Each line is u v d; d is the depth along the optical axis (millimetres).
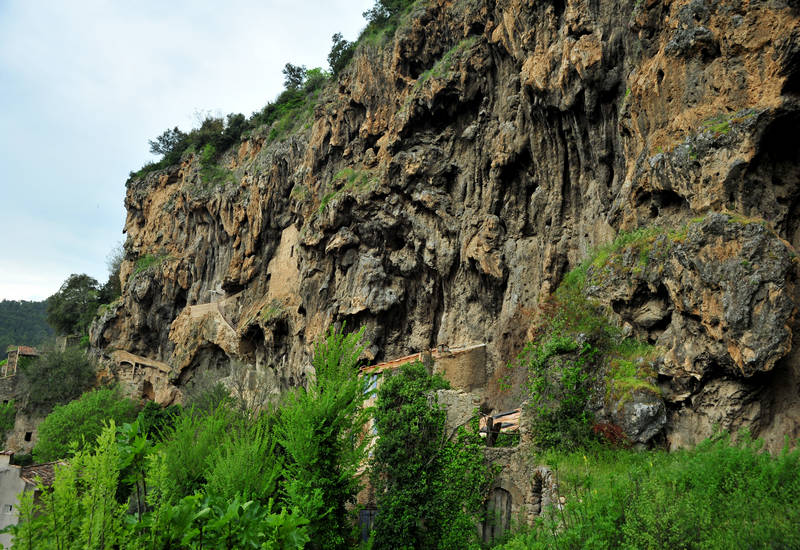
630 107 21391
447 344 33125
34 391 57062
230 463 15438
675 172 17797
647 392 16812
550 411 17672
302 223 45688
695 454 13477
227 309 53469
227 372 50594
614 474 12898
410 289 37156
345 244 39000
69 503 7617
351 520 17609
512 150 30109
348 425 16328
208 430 19031
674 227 18406
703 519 9891
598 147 24859
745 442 13109
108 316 66438
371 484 18891
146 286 63000
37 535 7402
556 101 26453
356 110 42750
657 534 9781
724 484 10984
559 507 13195
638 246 19141
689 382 16297
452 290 34188
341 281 39594
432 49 37719
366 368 29250
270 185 50625
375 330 37062
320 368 17531
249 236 52594
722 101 17062
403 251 37031
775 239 14820
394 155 36594
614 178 24297
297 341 43344
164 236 66062
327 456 15641
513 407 26109
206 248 60562
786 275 14492
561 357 18734
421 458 17500
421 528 16797
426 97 34875
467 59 33188
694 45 17906
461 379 28469
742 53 16734
